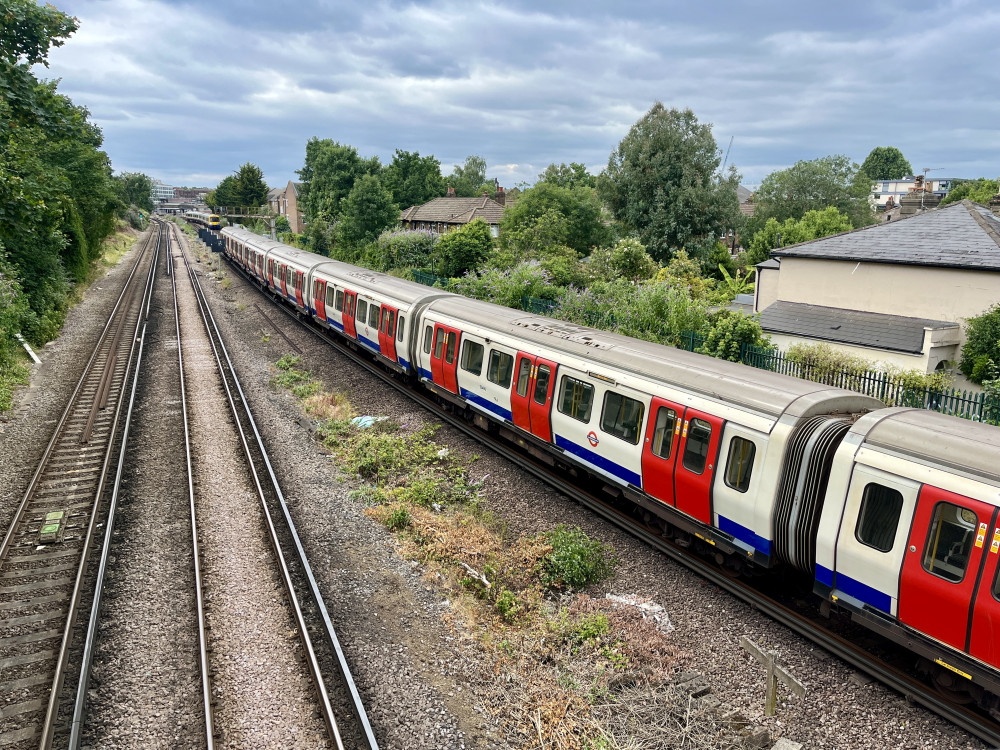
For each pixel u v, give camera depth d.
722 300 26.09
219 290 40.22
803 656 7.98
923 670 7.50
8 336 21.05
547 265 29.22
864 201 62.09
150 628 8.40
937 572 6.82
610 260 30.81
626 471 10.90
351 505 12.09
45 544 10.50
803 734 6.91
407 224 59.06
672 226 37.56
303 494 12.37
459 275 33.41
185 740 6.69
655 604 9.16
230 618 8.60
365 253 42.94
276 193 120.62
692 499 9.64
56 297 27.02
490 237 34.59
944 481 6.80
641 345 11.87
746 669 7.87
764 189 61.16
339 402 17.97
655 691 7.50
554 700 7.30
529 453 14.47
